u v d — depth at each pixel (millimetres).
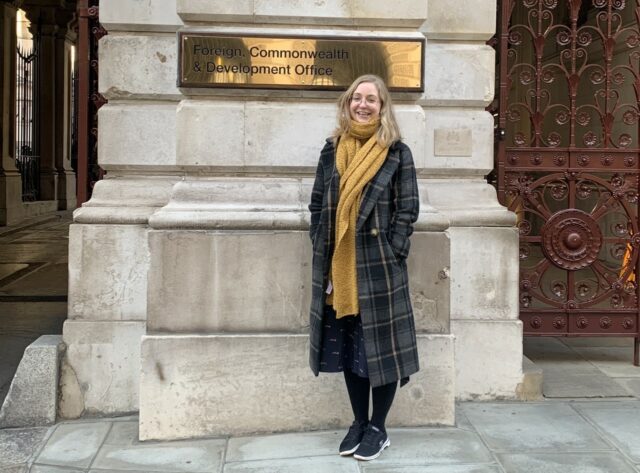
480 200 4867
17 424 4352
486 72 4777
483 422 4391
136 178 4695
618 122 7695
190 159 4367
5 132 16844
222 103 4406
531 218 6309
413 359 3742
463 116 4816
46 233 15258
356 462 3812
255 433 4211
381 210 3689
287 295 4246
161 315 4195
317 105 4430
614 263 7887
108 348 4504
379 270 3676
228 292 4219
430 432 4219
